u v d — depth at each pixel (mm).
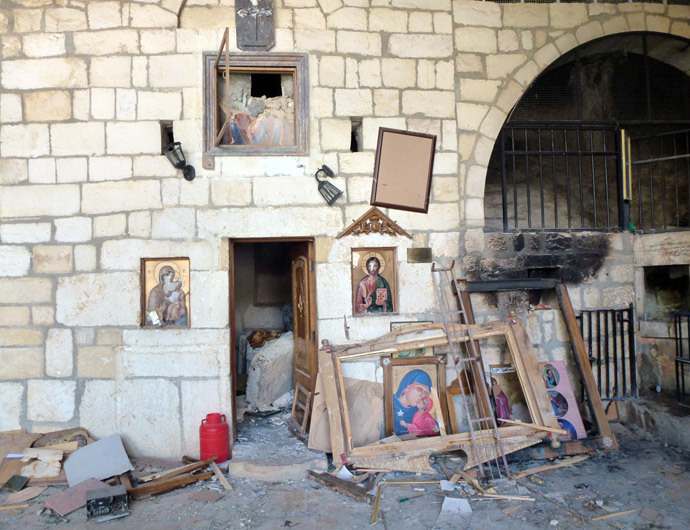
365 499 3812
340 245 4785
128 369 4582
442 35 4988
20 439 4430
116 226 4613
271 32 4719
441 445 4250
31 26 4594
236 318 6777
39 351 4555
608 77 5715
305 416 4910
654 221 6074
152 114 4645
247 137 4836
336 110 4812
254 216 4707
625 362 5348
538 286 5012
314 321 4926
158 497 3928
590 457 4523
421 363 4789
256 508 3729
